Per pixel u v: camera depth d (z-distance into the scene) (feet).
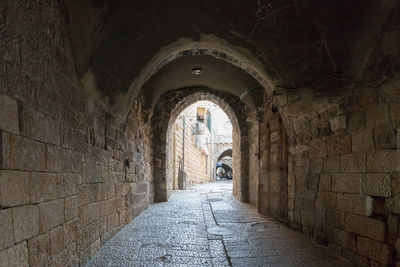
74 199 7.89
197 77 23.18
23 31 5.48
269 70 11.83
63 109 7.32
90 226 9.26
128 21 9.16
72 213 7.74
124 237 11.93
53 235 6.54
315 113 11.22
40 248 5.89
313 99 10.80
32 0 5.85
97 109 10.21
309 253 9.96
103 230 10.78
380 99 7.97
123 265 8.60
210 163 89.30
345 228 9.48
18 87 5.25
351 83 9.09
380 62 7.84
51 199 6.48
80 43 8.07
